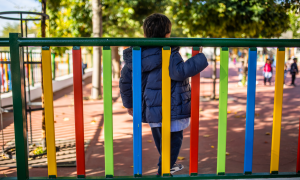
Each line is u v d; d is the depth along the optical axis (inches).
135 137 79.7
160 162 90.5
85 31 474.0
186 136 175.2
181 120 85.5
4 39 76.3
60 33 444.8
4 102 255.3
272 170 83.7
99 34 339.0
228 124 208.7
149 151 146.6
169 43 77.0
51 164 80.0
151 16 87.4
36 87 357.1
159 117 81.8
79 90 77.2
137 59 77.2
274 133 82.7
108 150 79.3
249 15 284.0
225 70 79.0
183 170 119.3
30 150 144.6
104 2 436.8
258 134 179.9
